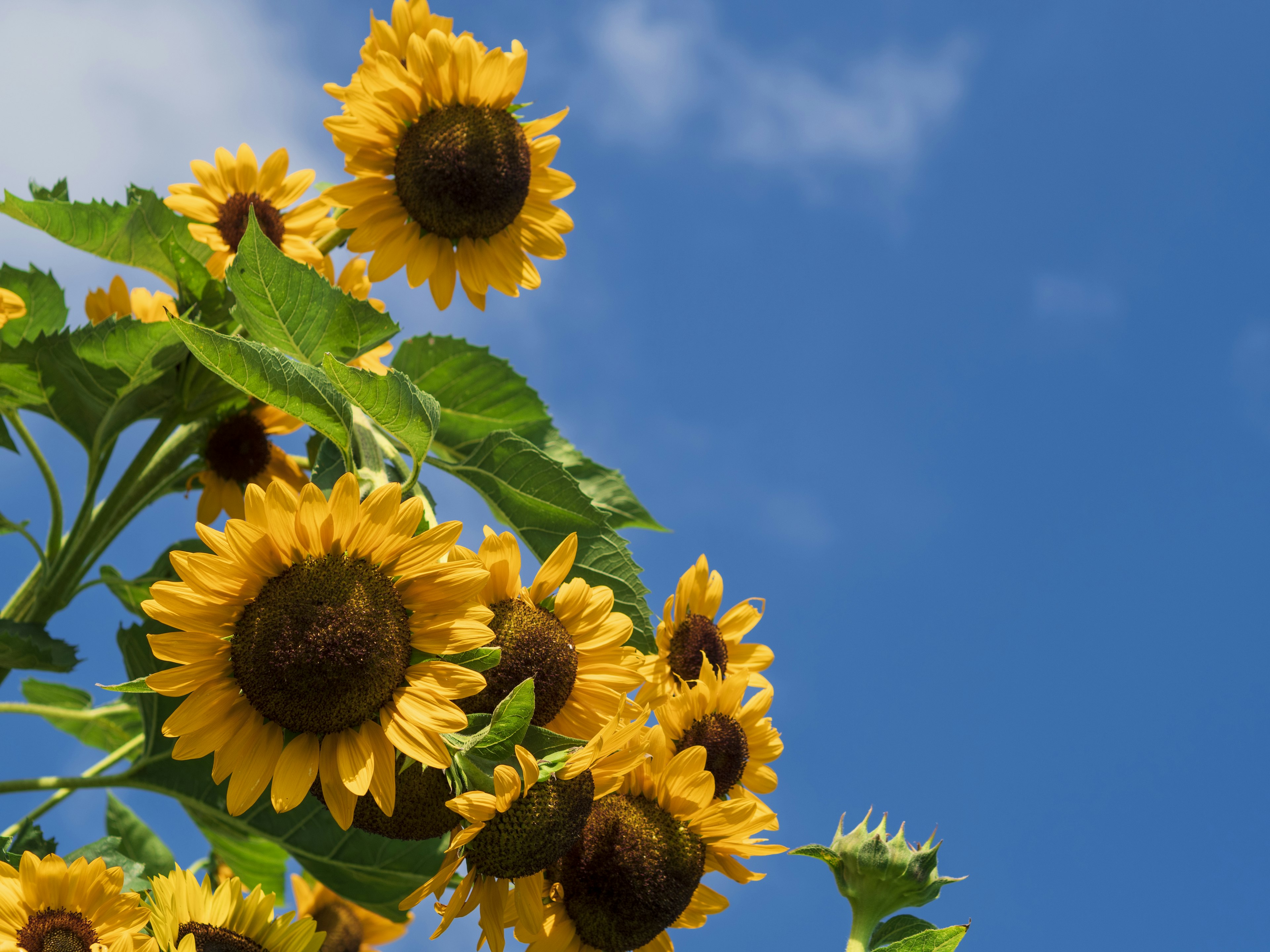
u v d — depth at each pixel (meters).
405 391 1.74
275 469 2.12
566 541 1.79
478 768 1.71
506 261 2.02
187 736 1.70
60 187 2.10
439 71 1.97
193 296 1.99
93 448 2.05
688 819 1.81
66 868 1.84
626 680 1.79
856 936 1.81
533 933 1.75
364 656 1.70
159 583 1.70
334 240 2.06
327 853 1.95
